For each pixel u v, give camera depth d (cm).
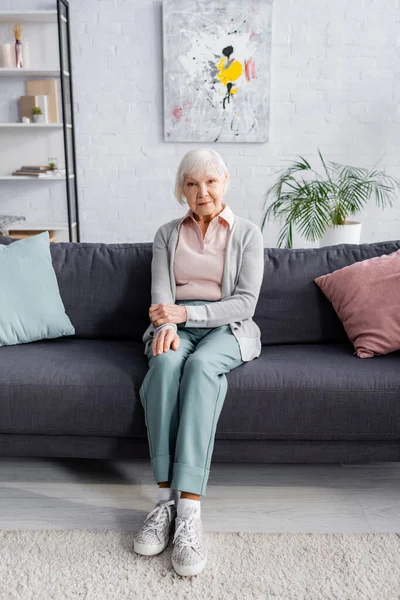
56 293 205
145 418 163
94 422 168
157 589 138
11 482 187
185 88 398
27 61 389
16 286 198
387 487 185
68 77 398
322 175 416
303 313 206
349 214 408
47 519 166
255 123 404
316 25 390
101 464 198
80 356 186
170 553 152
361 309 190
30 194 425
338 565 146
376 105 403
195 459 154
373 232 425
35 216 428
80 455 174
